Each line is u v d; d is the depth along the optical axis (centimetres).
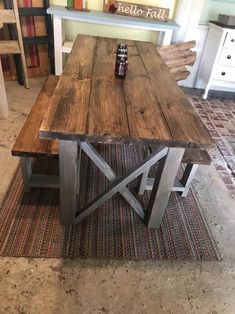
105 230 146
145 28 279
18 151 130
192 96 339
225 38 288
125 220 154
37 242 134
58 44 281
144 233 148
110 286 121
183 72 264
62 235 140
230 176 205
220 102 332
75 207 138
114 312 112
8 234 136
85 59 170
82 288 118
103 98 123
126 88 137
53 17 266
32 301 111
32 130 143
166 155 121
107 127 102
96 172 185
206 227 157
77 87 130
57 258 129
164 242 144
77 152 118
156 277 127
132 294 119
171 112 121
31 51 306
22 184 167
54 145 135
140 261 133
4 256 126
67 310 110
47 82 193
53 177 161
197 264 136
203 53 337
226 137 255
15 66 301
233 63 306
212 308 118
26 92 286
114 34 322
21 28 285
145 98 130
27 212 149
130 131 102
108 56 182
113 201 165
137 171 130
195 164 157
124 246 139
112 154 206
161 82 153
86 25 314
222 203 178
